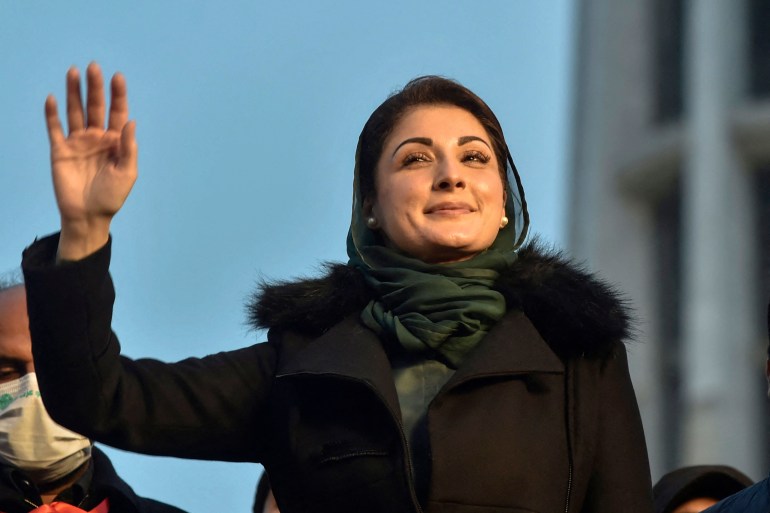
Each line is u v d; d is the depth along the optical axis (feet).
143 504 49.88
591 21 224.94
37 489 48.49
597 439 40.42
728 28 211.41
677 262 206.59
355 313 41.96
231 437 40.70
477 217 41.45
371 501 38.99
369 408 39.81
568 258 43.21
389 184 41.98
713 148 204.74
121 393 38.93
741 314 197.06
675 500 57.11
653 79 217.97
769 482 43.01
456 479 38.70
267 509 57.67
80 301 37.96
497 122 43.39
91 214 38.17
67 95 38.45
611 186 214.07
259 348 41.78
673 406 193.57
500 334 40.29
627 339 41.88
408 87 43.50
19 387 48.91
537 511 38.86
